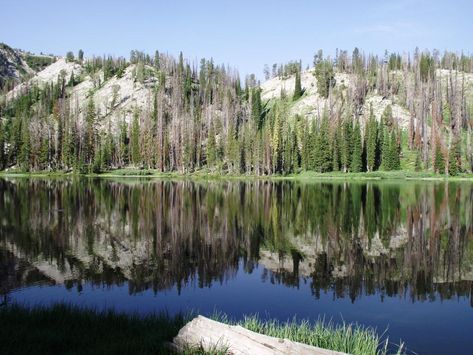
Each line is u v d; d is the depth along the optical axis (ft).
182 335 33.04
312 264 82.84
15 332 34.99
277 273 75.87
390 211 155.84
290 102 636.89
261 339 30.42
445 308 57.00
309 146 424.05
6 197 191.52
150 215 145.89
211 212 154.92
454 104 475.72
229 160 415.64
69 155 424.05
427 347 43.70
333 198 201.57
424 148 406.82
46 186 263.08
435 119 448.24
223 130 479.41
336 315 54.08
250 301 59.36
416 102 529.45
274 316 53.16
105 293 62.49
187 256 88.89
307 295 62.75
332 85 633.61
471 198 199.93
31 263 80.38
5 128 499.51
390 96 582.35
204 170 431.43
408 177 373.20
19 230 113.09
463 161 406.82
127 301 58.54
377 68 627.87
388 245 99.81
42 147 428.56
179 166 437.99
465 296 62.49
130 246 97.45
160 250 93.97
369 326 50.01
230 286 67.15
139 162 460.96
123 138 500.33
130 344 32.09
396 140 443.73
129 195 212.23
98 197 198.39
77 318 40.78
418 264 82.33
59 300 58.23
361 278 72.59
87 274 73.51
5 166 442.91
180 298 60.49
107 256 87.30
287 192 238.07
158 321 41.14
